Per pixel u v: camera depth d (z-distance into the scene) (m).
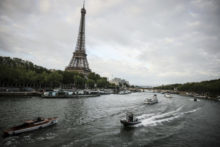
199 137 44.50
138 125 52.88
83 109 77.50
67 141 38.66
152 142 39.97
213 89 197.62
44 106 80.06
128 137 42.50
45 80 157.75
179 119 63.88
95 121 56.25
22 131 42.41
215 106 110.81
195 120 63.44
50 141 38.34
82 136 42.06
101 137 41.84
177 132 47.84
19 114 60.62
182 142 40.72
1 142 36.91
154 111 78.94
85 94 151.12
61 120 55.75
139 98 156.38
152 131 47.88
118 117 63.38
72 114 65.25
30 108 72.62
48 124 48.84
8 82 139.75
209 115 74.69
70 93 138.00
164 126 53.38
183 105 106.75
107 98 144.75
